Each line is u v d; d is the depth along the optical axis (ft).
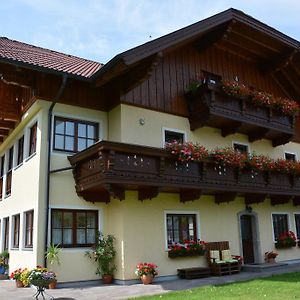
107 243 40.81
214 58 53.93
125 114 43.16
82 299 30.83
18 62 36.60
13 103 46.57
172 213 44.86
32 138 45.19
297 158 64.13
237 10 49.67
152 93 46.11
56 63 43.80
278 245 56.08
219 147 51.70
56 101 40.83
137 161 38.40
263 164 50.57
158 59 40.19
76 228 40.65
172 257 43.24
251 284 35.81
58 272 38.09
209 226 48.37
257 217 54.70
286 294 29.94
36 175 40.45
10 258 48.29
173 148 40.96
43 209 38.83
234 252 50.37
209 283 37.93
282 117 55.88
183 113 48.49
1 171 58.29
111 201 42.55
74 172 41.14
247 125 51.47
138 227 41.42
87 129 44.09
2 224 53.62
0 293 34.86
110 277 40.14
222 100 48.06
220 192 47.44
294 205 61.62
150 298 30.14
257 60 59.62
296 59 58.65
